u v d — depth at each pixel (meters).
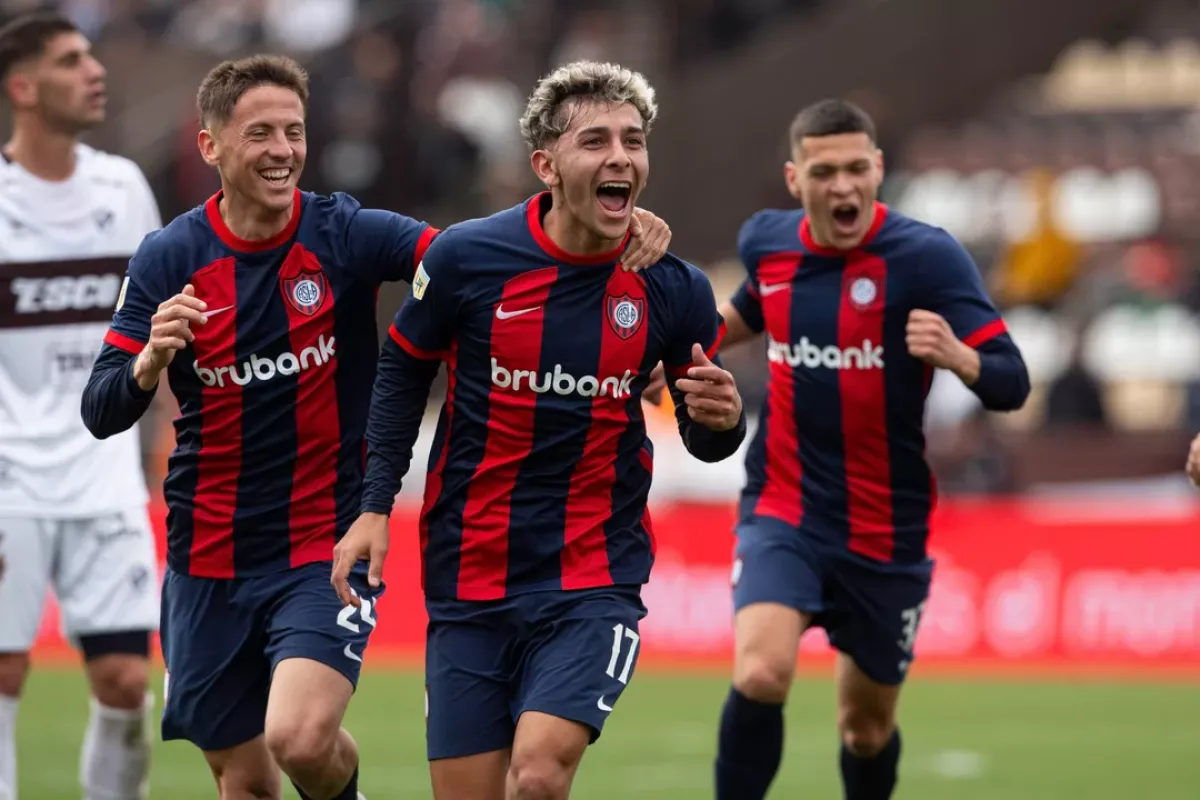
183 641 18.48
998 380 20.81
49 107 22.09
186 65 58.91
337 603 17.83
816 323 21.80
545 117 16.91
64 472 22.11
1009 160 66.62
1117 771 29.25
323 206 18.19
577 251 17.27
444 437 17.80
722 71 55.50
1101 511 42.53
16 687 21.94
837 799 26.92
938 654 40.47
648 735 32.47
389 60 53.66
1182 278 60.69
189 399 18.08
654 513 41.78
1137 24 61.53
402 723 33.53
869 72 55.94
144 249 18.09
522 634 17.36
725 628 40.78
